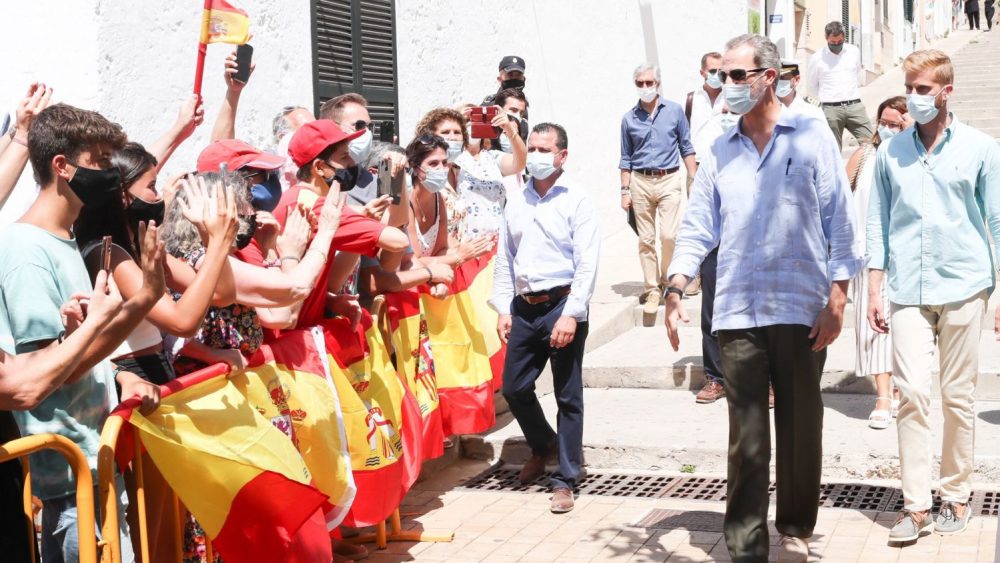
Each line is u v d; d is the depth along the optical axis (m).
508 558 5.35
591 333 8.65
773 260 4.84
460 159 6.96
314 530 4.28
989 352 7.80
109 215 3.59
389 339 5.57
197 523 4.17
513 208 6.17
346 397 4.96
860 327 6.84
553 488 6.06
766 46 4.77
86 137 3.42
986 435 6.50
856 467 6.27
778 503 5.05
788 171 4.83
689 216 5.13
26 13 6.05
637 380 8.16
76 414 3.55
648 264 9.41
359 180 5.60
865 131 13.70
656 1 14.31
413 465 5.57
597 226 6.02
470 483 6.61
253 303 4.01
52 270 3.42
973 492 5.99
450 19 9.77
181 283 3.86
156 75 6.34
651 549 5.41
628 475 6.64
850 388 7.64
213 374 3.92
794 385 4.89
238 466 3.88
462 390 6.37
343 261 4.93
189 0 6.58
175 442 3.72
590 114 12.66
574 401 6.04
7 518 3.31
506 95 7.63
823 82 13.66
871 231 5.50
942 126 5.26
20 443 3.14
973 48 25.06
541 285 6.09
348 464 4.73
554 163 5.97
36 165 3.44
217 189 3.60
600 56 12.92
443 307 6.34
